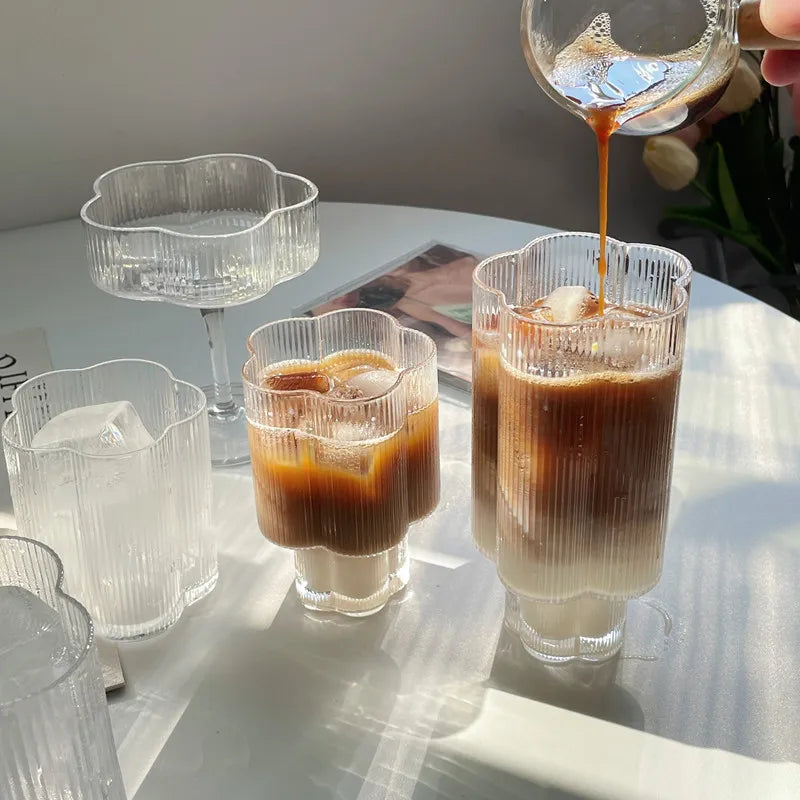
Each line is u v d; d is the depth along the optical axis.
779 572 0.72
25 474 0.65
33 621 0.52
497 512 0.65
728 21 0.59
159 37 1.24
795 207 1.48
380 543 0.66
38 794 0.47
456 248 1.14
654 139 1.42
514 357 0.57
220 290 0.82
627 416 0.56
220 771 0.58
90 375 0.74
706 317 1.03
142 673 0.65
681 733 0.59
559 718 0.61
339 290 1.05
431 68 1.44
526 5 0.61
